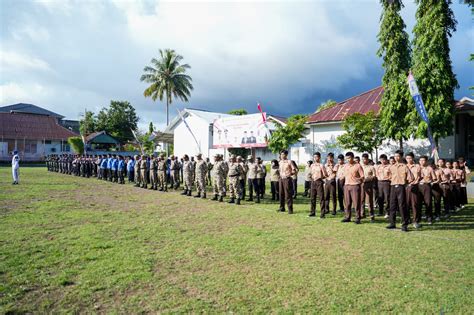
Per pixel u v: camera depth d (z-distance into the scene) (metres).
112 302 4.18
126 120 56.38
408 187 8.80
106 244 6.65
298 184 20.50
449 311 3.98
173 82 45.09
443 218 10.21
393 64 16.38
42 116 50.84
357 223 9.22
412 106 14.92
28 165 42.75
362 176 9.34
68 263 5.52
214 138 26.34
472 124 19.27
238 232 7.89
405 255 6.12
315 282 4.84
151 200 13.38
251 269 5.37
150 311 3.96
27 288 4.54
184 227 8.38
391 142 19.59
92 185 19.22
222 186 13.54
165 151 46.16
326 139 22.00
